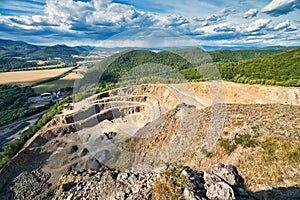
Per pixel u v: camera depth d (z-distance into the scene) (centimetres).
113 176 1095
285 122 1788
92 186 1159
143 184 878
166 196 777
